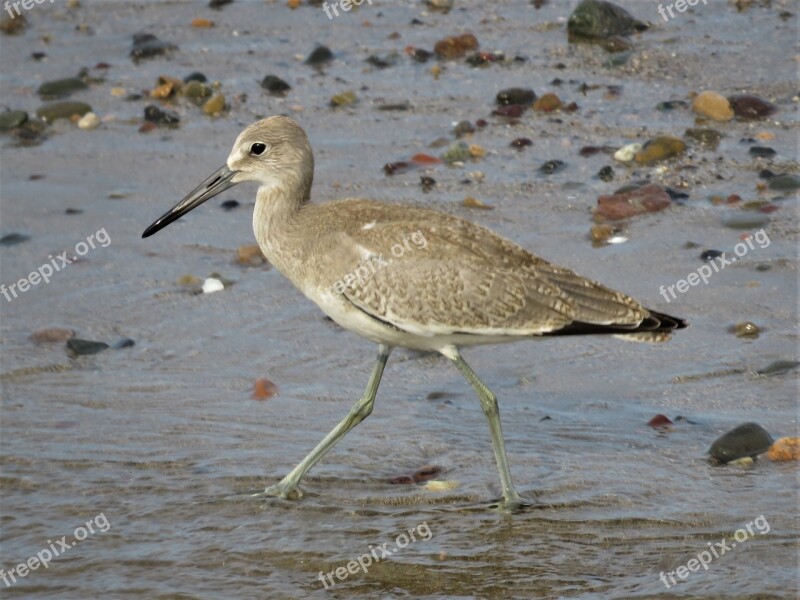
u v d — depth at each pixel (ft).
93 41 77.82
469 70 70.85
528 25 76.18
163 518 38.24
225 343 48.32
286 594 34.78
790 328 46.50
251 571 35.78
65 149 64.85
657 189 56.18
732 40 71.46
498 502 37.99
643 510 37.09
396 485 39.17
